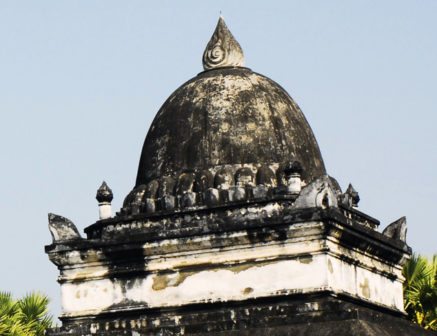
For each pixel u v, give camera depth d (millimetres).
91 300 55781
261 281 53188
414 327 55656
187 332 52812
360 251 55562
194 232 54219
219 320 52719
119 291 55438
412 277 79812
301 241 52844
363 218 58719
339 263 53688
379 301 57281
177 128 58281
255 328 51844
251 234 53406
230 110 57844
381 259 57781
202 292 54062
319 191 53031
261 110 58094
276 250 53188
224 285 53750
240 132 57344
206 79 59438
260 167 56500
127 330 53844
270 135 57531
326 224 52344
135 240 55031
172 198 56031
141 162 59781
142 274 55156
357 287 55188
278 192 55000
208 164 56969
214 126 57594
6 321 76250
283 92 60219
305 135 59094
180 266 54531
